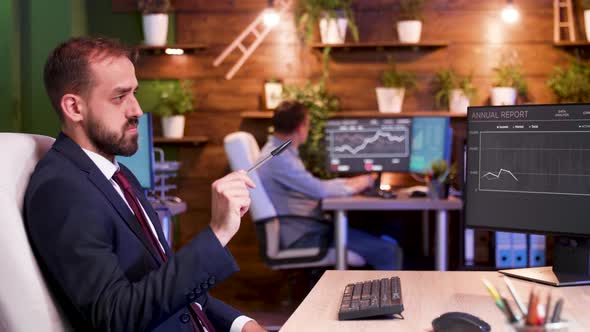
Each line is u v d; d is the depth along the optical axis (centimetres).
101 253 151
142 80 542
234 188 158
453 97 517
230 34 539
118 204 161
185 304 153
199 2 539
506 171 200
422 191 420
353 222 539
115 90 167
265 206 402
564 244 198
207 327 177
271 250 402
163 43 522
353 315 153
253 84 540
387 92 516
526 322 101
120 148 169
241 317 187
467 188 205
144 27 521
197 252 153
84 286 147
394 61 532
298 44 535
